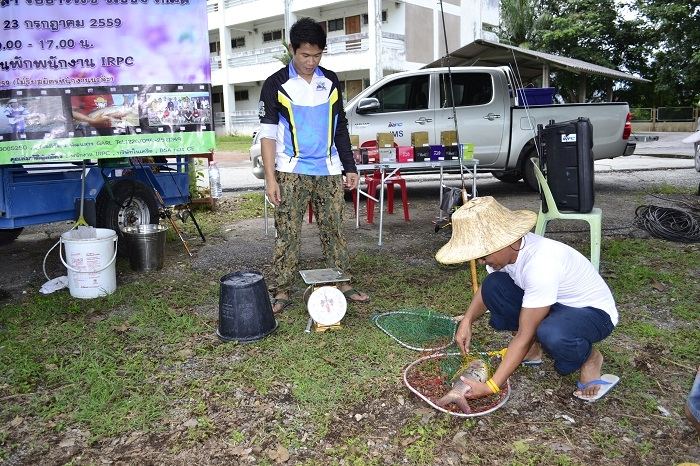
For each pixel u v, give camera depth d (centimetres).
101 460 233
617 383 281
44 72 425
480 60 1035
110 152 448
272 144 352
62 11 422
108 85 440
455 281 434
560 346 244
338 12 2462
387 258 506
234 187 962
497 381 246
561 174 400
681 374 293
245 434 247
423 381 286
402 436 244
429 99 788
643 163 1287
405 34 2398
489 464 227
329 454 234
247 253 540
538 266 238
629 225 619
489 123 791
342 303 346
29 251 573
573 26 2464
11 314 384
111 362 311
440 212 660
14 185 440
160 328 357
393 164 541
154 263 484
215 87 3134
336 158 371
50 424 258
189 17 452
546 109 802
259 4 2653
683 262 474
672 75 2405
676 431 246
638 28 2561
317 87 352
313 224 670
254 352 320
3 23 412
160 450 238
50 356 323
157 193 541
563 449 235
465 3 2708
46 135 431
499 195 844
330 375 292
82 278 409
